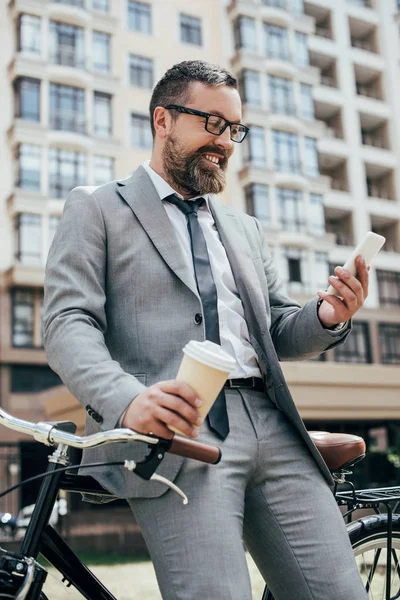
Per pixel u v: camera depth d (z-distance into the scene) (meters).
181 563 1.22
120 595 4.09
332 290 1.45
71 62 21.94
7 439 19.81
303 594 1.39
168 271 1.40
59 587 1.44
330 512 1.43
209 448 1.15
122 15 23.08
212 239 1.55
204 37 24.41
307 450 1.49
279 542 1.42
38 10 21.58
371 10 28.12
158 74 23.25
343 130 26.05
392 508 1.84
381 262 25.47
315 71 25.48
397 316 25.03
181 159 1.48
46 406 9.79
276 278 1.76
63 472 1.32
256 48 24.56
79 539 7.94
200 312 1.38
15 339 20.61
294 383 9.76
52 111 21.39
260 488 1.43
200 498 1.26
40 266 20.41
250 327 1.49
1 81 21.19
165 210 1.48
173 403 1.09
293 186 24.02
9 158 20.94
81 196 1.45
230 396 1.42
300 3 26.33
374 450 11.77
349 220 25.45
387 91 27.39
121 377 1.19
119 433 1.10
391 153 26.84
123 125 22.27
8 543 5.92
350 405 10.17
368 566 1.83
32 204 20.48
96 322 1.33
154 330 1.37
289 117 24.45
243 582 1.22
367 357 24.23
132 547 7.62
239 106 1.51
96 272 1.39
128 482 1.29
